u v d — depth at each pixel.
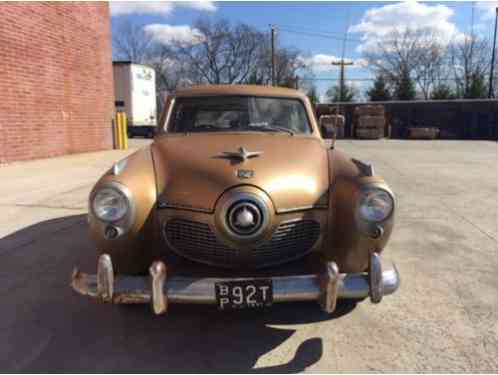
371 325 2.74
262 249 2.44
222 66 49.28
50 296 3.15
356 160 2.91
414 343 2.53
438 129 24.73
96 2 12.86
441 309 2.94
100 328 2.72
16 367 2.31
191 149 2.87
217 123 3.58
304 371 2.28
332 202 2.54
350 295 2.33
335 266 2.24
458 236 4.61
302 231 2.51
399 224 5.09
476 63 43.62
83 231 4.66
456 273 3.57
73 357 2.41
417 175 9.19
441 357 2.39
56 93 11.16
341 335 2.63
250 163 2.58
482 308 2.96
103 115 13.54
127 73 21.23
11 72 9.52
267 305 2.29
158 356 2.42
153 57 49.50
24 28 9.84
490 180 8.48
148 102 23.12
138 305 3.00
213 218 2.39
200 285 2.26
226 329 2.71
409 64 46.75
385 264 2.49
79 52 12.08
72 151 12.03
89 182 7.52
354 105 25.64
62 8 11.20
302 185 2.52
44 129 10.79
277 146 2.96
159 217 2.50
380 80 46.81
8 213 5.38
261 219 2.37
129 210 2.38
